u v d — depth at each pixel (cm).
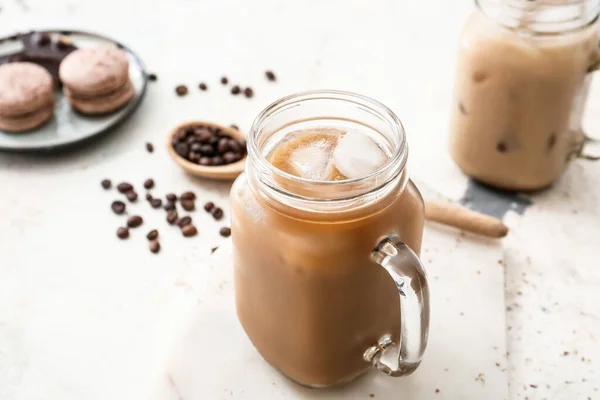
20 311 55
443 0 84
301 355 47
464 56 58
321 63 76
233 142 65
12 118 66
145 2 84
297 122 47
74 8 83
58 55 72
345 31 80
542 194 62
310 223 43
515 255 57
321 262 44
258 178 44
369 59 76
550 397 50
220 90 73
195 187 64
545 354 52
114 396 51
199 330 52
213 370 51
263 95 72
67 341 54
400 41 78
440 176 63
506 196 62
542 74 55
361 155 44
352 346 47
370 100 46
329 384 49
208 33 80
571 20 54
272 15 82
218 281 55
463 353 51
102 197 63
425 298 43
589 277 56
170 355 51
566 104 57
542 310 54
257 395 49
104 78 67
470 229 57
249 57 77
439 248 57
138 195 64
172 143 65
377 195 44
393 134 45
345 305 45
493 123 58
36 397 51
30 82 67
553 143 58
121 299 56
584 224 59
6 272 58
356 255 44
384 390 50
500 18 56
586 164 64
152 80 74
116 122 67
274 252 44
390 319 48
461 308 54
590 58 56
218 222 62
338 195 42
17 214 62
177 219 62
